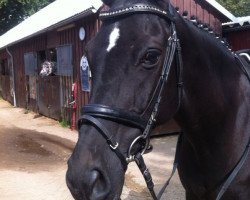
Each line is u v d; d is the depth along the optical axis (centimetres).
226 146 246
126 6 196
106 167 185
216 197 252
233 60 266
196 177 259
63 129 1127
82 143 186
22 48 1636
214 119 241
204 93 233
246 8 2309
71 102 1102
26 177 649
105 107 187
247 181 248
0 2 2805
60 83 1208
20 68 1697
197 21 271
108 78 190
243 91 260
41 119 1344
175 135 973
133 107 192
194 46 224
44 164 741
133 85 190
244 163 247
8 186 602
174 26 206
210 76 235
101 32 200
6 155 814
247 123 254
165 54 201
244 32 977
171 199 520
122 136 192
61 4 1694
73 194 181
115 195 186
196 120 238
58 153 833
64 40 1135
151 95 196
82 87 1017
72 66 1089
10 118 1402
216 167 248
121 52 189
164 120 210
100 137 187
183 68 220
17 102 1795
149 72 193
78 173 179
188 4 973
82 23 991
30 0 2998
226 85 248
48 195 559
